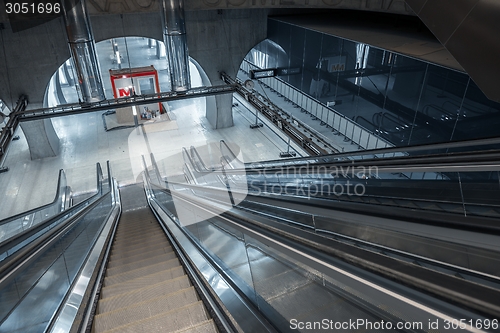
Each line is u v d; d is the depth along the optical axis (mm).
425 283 907
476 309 763
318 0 13188
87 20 11805
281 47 16844
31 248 2510
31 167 14281
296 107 17344
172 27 12789
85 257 4262
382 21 15156
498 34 4531
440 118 9922
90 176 13570
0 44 13469
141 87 19531
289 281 1790
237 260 2627
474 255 2068
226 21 15930
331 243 1439
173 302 2762
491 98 4746
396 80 11141
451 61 9258
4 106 18250
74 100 22047
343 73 13469
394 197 4402
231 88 14344
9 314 2119
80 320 2641
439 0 5332
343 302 1407
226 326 2256
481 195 3652
